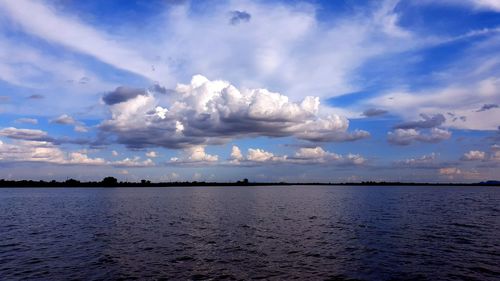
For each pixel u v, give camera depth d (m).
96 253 26.91
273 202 91.94
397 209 66.12
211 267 22.73
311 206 75.75
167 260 24.59
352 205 78.12
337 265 23.20
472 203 84.06
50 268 22.58
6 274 21.31
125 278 20.39
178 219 49.97
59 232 37.91
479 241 31.56
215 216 54.16
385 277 20.67
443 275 21.02
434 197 119.19
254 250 27.84
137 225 43.25
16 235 36.03
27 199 113.88
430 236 34.25
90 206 78.31
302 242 31.27
